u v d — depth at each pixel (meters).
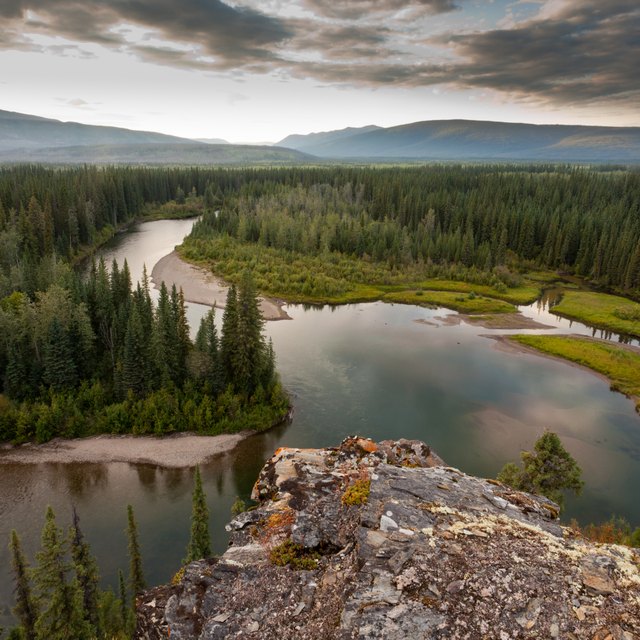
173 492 48.69
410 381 75.50
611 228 144.88
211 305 110.50
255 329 64.25
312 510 16.88
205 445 56.56
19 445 55.72
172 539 41.88
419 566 13.11
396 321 107.00
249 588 14.41
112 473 51.56
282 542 15.95
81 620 26.33
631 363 83.69
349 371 78.50
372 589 12.66
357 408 66.12
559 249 154.75
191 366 64.75
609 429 63.25
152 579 37.34
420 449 21.98
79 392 62.69
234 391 65.44
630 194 197.00
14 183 170.25
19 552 27.55
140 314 73.38
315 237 154.75
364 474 18.28
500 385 75.25
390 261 146.38
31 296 84.06
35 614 27.98
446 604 12.01
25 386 61.50
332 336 95.44
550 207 175.88
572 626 11.37
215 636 13.09
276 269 134.50
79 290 77.38
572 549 13.90
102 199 176.12
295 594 13.85
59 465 52.53
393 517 15.05
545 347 91.00
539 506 16.80
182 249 153.38
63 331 62.94
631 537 32.72
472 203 172.12
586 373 81.44
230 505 46.62
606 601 11.97
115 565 38.91
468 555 13.45
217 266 136.50
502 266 145.88
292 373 77.00
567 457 38.56
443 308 118.69
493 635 11.27
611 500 48.47
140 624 14.89
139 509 45.97
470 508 15.84
